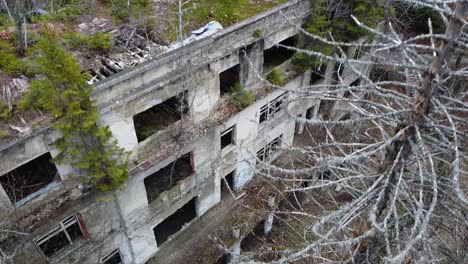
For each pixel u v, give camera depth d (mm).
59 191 11312
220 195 18109
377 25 16047
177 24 13422
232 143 16656
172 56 11531
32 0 13773
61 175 11070
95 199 12383
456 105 6531
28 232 10969
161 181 15375
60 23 13203
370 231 6395
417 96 5695
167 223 17578
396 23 15445
